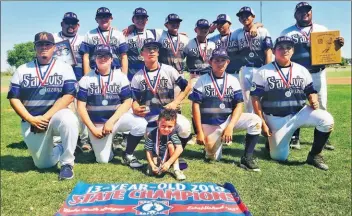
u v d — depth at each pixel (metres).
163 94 5.39
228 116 5.29
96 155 5.31
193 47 7.17
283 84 5.28
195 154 5.83
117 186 4.05
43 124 4.71
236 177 4.66
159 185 4.10
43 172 4.92
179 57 7.28
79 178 4.62
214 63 5.23
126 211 3.36
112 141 5.53
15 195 4.07
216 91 5.22
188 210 3.39
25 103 4.88
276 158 5.48
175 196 3.75
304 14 6.18
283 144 5.34
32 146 4.88
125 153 5.24
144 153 5.93
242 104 5.23
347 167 5.09
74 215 3.27
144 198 3.68
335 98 14.34
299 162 5.37
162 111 4.66
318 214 3.59
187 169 5.00
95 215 3.27
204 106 5.29
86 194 3.79
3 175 4.77
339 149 6.07
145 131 5.06
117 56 6.71
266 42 6.59
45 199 3.95
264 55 6.70
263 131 5.30
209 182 4.33
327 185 4.38
